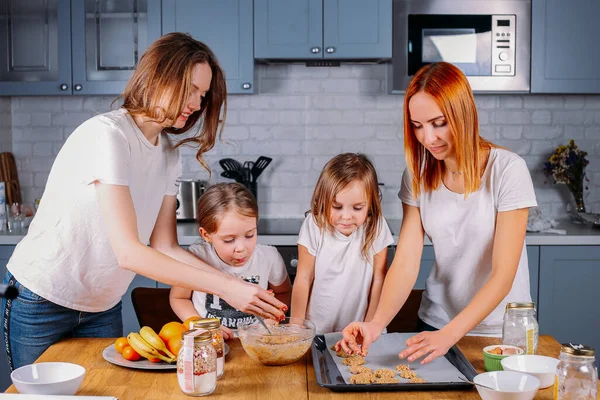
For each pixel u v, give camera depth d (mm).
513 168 1992
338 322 2410
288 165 4277
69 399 1456
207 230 2359
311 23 3834
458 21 3877
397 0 3873
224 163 4113
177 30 3854
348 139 4254
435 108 1861
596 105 4246
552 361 1681
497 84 3904
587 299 3695
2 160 4152
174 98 1830
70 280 2033
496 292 1884
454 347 1883
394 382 1658
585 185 4266
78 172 1909
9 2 3906
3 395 1466
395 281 2117
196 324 1709
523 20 3883
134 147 1898
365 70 4207
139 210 2023
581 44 3893
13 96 4258
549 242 3660
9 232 3762
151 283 3684
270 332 1918
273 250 2561
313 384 1687
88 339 2035
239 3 3840
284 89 4230
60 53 3902
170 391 1633
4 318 2105
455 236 2098
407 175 2193
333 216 2307
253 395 1615
